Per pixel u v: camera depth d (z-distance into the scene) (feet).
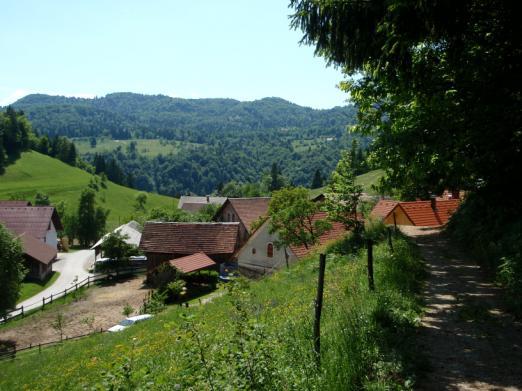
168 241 171.22
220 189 606.96
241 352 20.11
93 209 302.25
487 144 35.01
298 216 99.66
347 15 35.17
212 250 166.91
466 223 64.18
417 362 23.36
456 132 36.63
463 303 34.06
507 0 29.94
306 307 37.60
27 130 596.70
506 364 23.50
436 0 28.40
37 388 46.96
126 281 164.35
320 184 523.70
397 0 28.76
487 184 42.14
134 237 209.67
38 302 137.59
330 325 27.66
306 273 62.39
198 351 21.15
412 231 83.56
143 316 99.76
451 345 26.21
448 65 35.42
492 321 29.78
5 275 104.01
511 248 41.22
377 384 20.07
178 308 75.46
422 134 40.52
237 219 200.95
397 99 41.68
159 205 521.24
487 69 32.89
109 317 116.98
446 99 36.04
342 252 67.31
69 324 112.16
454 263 49.42
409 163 44.37
